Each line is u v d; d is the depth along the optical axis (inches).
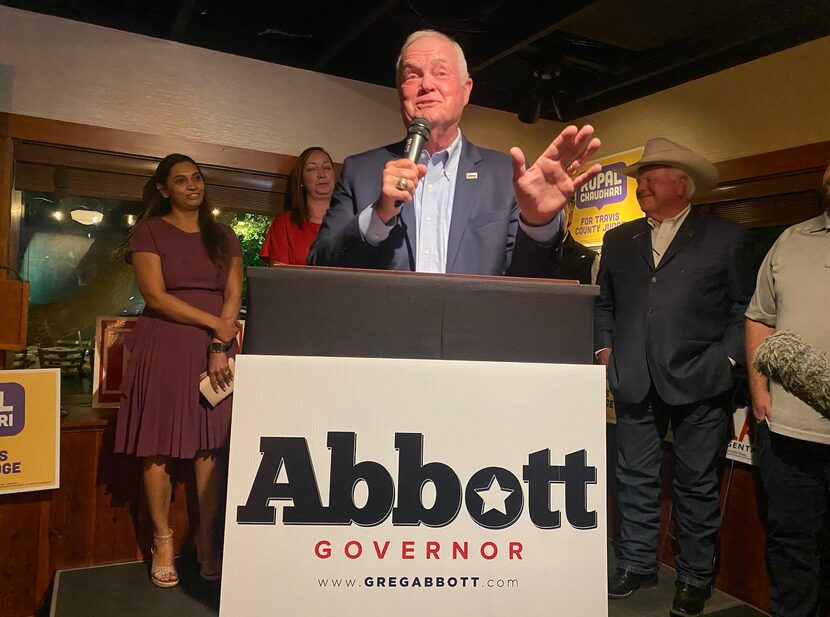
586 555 27.5
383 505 26.5
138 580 95.0
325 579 26.0
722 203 121.3
